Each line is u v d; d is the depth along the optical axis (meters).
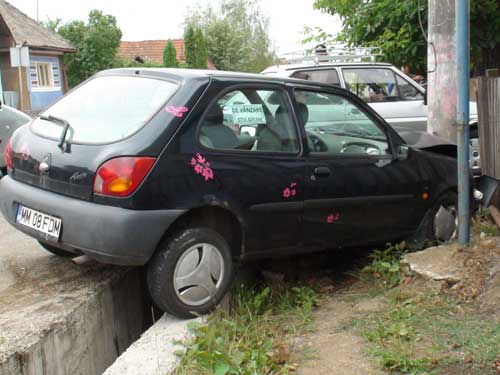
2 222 6.39
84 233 3.82
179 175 3.90
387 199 5.15
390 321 4.11
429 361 3.46
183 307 4.01
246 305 4.51
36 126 4.60
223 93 4.24
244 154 4.27
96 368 4.12
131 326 4.73
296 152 4.59
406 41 11.84
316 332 4.11
